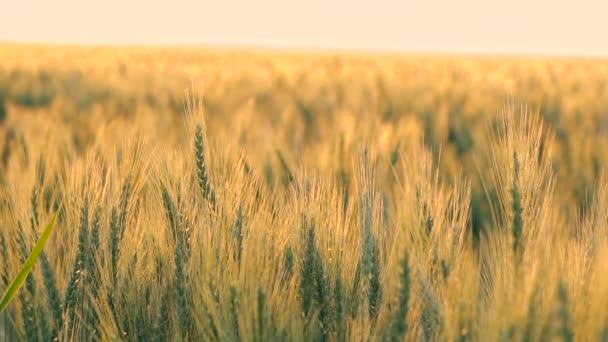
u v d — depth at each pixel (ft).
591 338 7.51
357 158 16.67
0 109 44.62
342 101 46.26
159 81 53.21
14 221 9.23
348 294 8.59
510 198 8.84
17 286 6.97
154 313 8.98
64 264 9.30
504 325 7.13
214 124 29.60
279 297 8.23
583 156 23.27
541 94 41.75
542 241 8.23
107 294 9.00
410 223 8.81
